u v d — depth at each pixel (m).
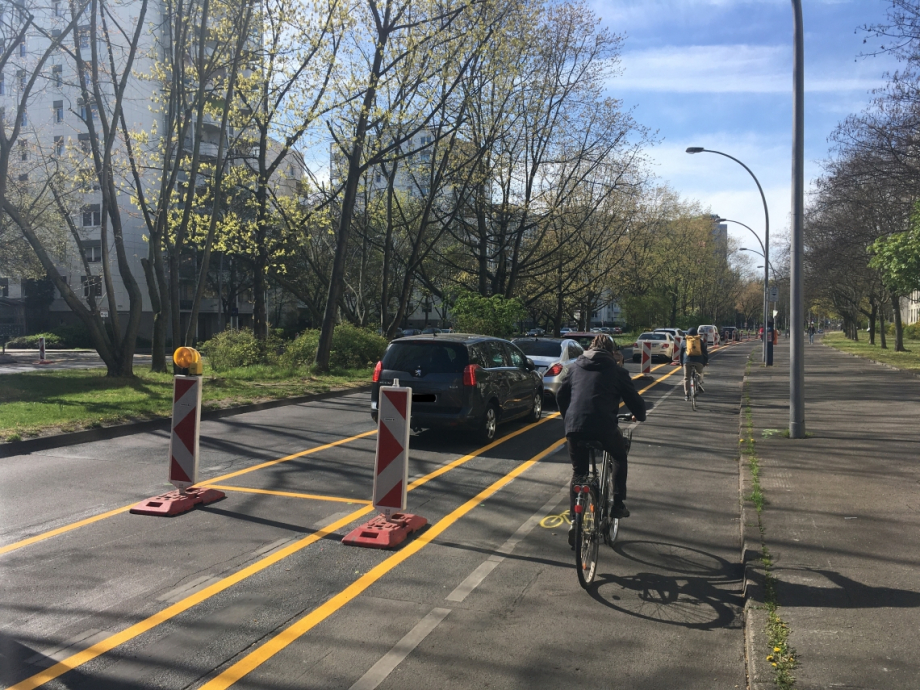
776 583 4.71
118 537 6.06
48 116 38.81
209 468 8.94
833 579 4.77
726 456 9.90
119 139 21.56
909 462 8.59
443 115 24.06
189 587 4.95
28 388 16.12
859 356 33.94
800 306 10.59
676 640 4.14
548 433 11.94
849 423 11.76
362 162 26.31
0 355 38.62
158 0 21.95
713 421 13.42
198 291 19.88
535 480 8.44
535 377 13.17
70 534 6.14
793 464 8.59
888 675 3.46
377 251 40.44
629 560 5.59
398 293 37.12
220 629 4.27
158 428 11.99
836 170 22.70
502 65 24.38
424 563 5.50
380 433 6.22
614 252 42.97
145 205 19.64
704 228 64.38
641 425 12.88
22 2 15.71
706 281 74.50
